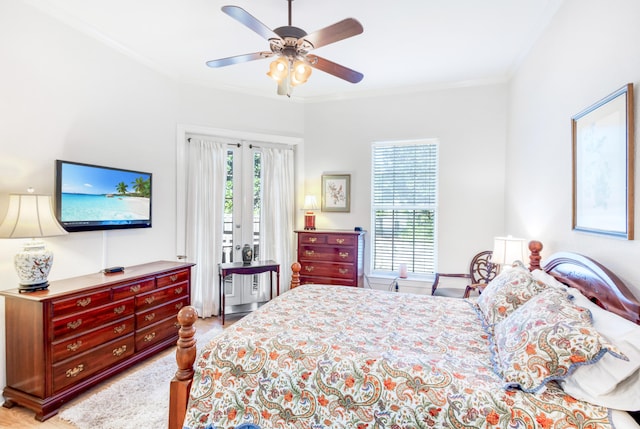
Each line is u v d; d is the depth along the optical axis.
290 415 1.36
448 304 2.30
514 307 1.76
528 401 1.14
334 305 2.22
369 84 3.96
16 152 2.29
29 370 2.07
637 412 1.13
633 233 1.42
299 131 4.50
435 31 2.74
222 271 3.67
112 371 2.44
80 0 2.38
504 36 2.80
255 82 3.99
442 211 3.93
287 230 4.46
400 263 4.16
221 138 4.13
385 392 1.27
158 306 2.89
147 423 1.97
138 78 3.29
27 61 2.34
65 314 2.14
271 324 1.79
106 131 2.96
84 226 2.68
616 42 1.57
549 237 2.42
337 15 2.52
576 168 1.95
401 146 4.16
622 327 1.24
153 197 3.49
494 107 3.71
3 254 2.23
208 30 2.80
